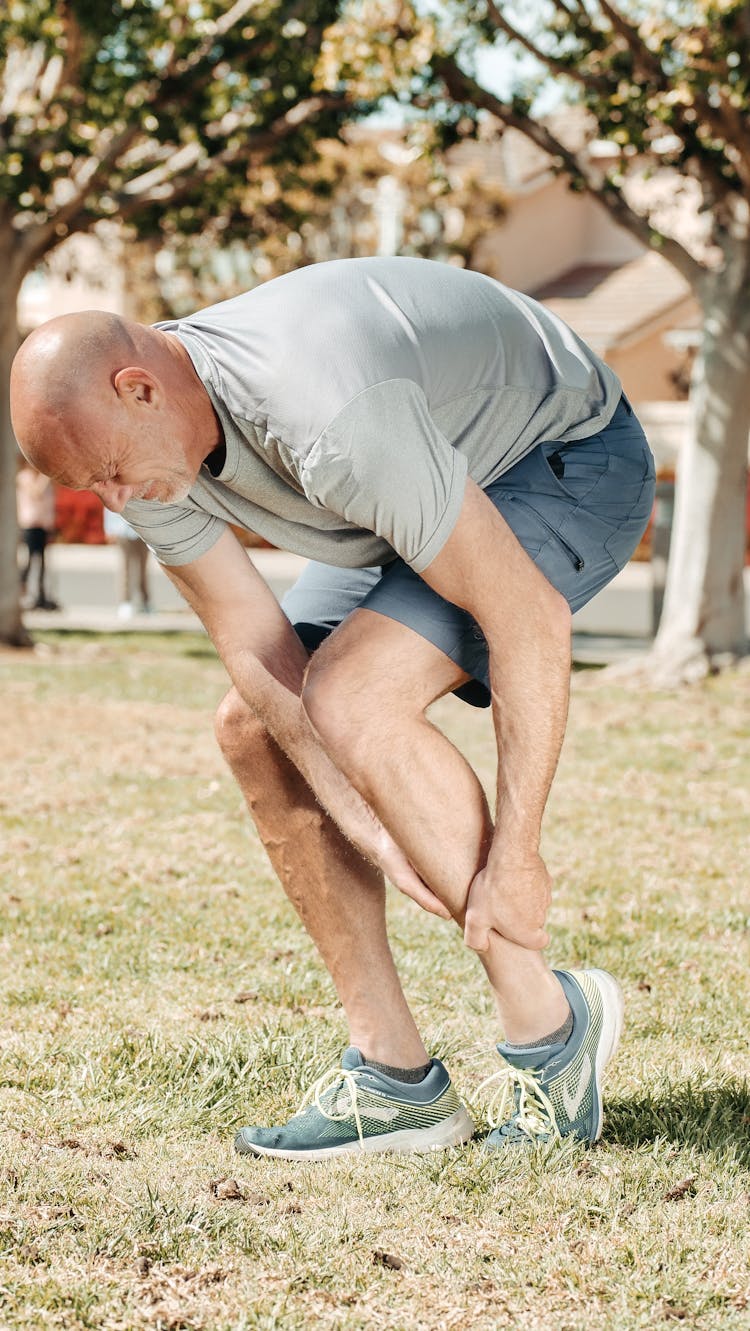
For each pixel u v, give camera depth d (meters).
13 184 11.45
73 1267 2.18
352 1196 2.46
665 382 28.62
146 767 7.07
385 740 2.43
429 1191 2.47
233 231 14.73
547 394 2.53
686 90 9.74
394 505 2.21
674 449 24.45
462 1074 3.07
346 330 2.24
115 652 12.52
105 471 2.23
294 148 12.68
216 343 2.30
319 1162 2.64
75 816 5.91
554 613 2.32
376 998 2.73
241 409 2.26
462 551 2.26
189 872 4.98
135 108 11.71
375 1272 2.18
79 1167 2.56
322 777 2.56
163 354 2.28
